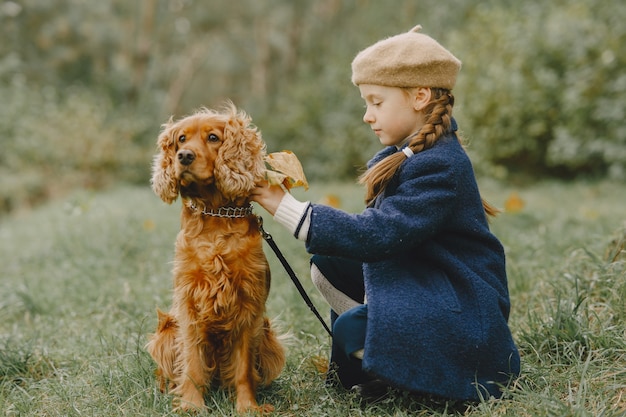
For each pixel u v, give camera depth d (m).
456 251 2.51
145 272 5.27
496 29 11.93
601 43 10.26
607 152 9.92
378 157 2.78
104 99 16.95
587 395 2.43
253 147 2.59
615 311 3.12
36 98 15.41
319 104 15.47
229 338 2.70
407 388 2.32
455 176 2.41
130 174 15.02
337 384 2.81
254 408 2.60
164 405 2.66
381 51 2.50
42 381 3.07
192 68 20.33
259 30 19.23
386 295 2.41
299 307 3.95
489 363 2.41
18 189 13.00
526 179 11.77
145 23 18.58
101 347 3.41
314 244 2.35
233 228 2.62
